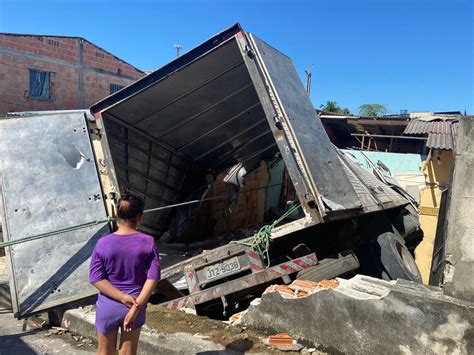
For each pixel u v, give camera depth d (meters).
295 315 3.99
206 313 5.63
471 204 3.20
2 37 19.83
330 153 6.08
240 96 7.20
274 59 6.03
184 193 9.71
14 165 5.27
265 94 5.36
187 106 7.07
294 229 5.08
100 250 3.12
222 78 6.43
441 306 3.21
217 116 7.68
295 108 5.79
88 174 5.52
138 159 7.88
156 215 9.16
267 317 4.21
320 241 6.10
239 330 4.28
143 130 7.45
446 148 7.70
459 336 3.13
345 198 5.62
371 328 3.52
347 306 3.65
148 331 4.29
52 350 4.45
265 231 5.23
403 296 3.37
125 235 3.18
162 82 6.05
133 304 3.00
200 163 9.48
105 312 3.08
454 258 3.25
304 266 5.25
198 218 9.63
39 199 5.20
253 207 11.38
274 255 5.66
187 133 8.05
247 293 5.48
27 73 20.84
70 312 5.02
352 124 17.52
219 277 5.33
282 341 3.94
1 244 4.78
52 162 5.44
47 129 5.59
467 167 3.22
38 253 4.96
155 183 8.69
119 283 3.13
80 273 4.98
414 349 3.31
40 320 5.34
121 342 3.19
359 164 9.62
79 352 4.39
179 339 4.07
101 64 24.06
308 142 5.54
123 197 3.28
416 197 12.23
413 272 6.56
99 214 5.34
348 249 5.98
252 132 8.80
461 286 3.20
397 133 17.52
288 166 5.11
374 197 7.00
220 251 5.38
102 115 6.23
